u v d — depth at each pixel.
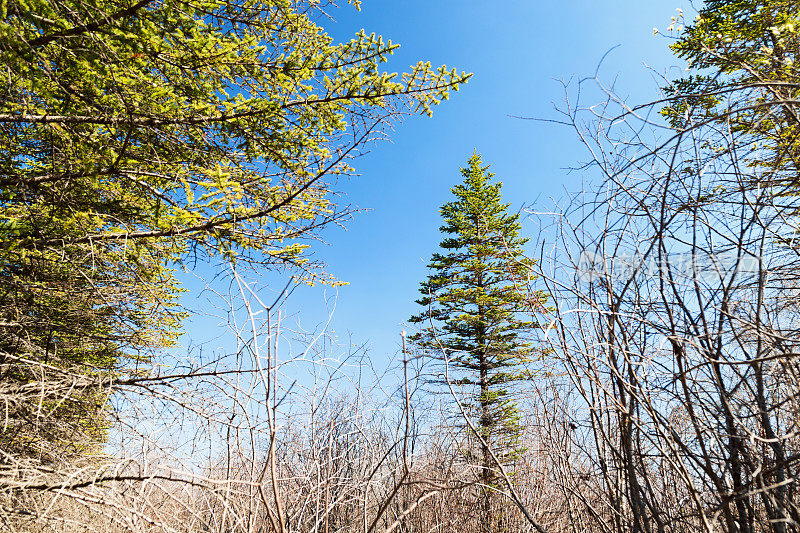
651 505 2.24
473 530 5.19
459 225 15.05
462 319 13.29
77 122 4.45
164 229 5.20
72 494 2.58
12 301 5.24
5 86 3.76
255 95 5.53
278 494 2.79
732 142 2.12
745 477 2.10
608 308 2.41
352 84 5.15
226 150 5.24
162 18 4.12
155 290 5.81
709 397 2.19
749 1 5.91
